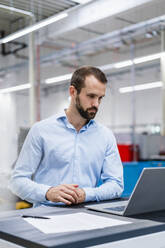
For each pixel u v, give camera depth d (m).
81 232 0.70
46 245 0.61
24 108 6.55
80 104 1.23
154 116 7.52
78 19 5.29
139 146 4.37
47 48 6.81
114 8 4.77
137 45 7.20
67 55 6.18
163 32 4.58
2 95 6.29
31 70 3.75
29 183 1.19
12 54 6.30
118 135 4.75
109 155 1.40
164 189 0.96
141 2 4.43
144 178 0.88
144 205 0.93
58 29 5.55
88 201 1.18
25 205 1.69
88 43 5.59
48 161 1.30
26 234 0.69
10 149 4.31
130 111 7.77
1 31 5.12
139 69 7.37
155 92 7.51
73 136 1.33
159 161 4.04
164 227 0.80
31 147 1.29
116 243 0.70
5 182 1.68
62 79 5.61
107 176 1.36
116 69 7.57
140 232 0.74
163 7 4.77
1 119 6.18
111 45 5.46
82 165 1.32
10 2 3.11
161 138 4.43
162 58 4.33
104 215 0.90
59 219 0.84
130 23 5.54
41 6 3.18
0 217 0.87
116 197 1.29
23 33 3.32
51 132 1.31
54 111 7.91
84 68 1.24
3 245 0.71
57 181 1.29
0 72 6.33
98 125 1.41
